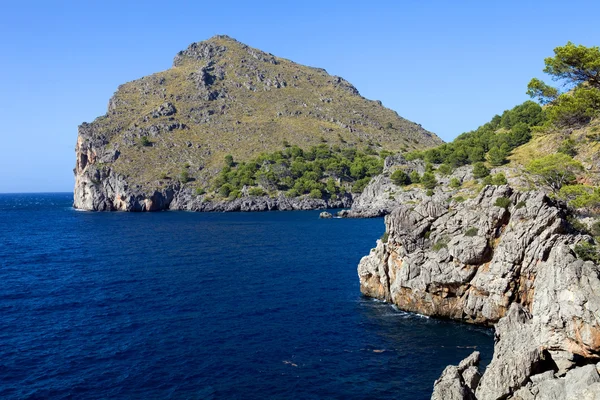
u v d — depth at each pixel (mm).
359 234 135750
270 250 107125
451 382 31594
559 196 58438
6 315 57125
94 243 121250
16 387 37875
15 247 115125
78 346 46719
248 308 59812
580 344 32969
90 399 35969
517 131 154000
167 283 73812
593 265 34344
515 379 31797
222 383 38469
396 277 60438
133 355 44375
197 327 52375
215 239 127250
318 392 36781
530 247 47969
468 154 173000
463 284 53250
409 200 184625
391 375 39688
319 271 83062
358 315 56781
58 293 67812
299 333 50312
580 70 38906
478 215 55031
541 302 36219
